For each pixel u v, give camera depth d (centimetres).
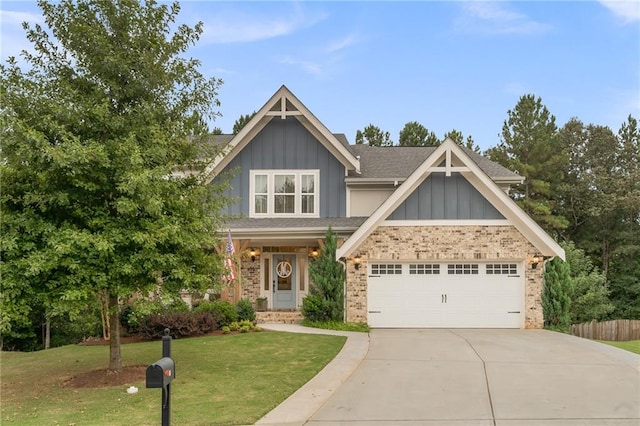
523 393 906
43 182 912
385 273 1788
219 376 1038
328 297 1780
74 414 804
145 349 1399
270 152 2045
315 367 1107
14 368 1285
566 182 3853
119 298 1044
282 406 825
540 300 1756
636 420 754
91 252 895
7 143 873
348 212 2031
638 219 3556
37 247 902
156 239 923
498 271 1777
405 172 2105
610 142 3791
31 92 943
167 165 991
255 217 2022
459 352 1289
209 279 1084
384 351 1305
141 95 1042
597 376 1034
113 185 955
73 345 1625
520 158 3725
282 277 2072
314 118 2005
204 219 1063
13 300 877
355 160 1989
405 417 773
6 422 771
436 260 1778
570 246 2581
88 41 995
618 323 2047
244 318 1756
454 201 1784
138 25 1030
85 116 968
